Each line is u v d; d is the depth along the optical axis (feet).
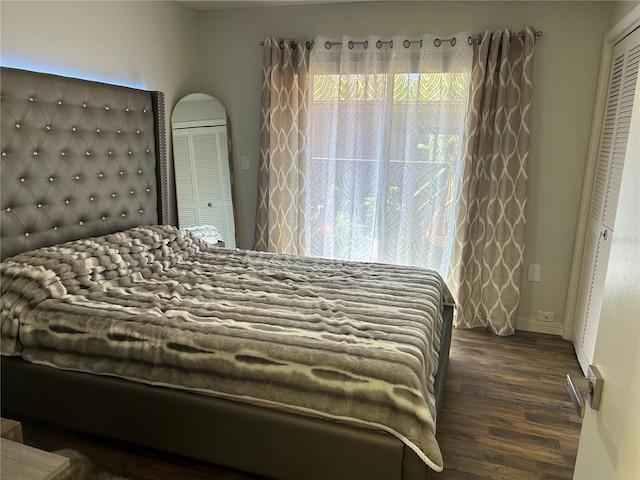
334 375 5.29
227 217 12.34
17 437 4.68
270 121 11.48
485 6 10.01
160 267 8.45
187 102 11.51
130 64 9.75
